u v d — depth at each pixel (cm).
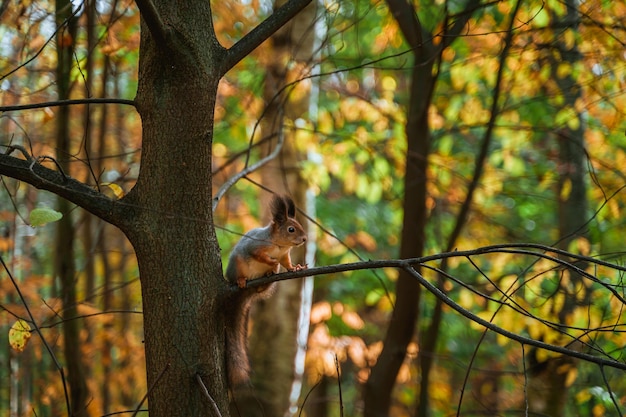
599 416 1011
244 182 1773
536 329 1023
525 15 985
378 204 1973
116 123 1600
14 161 476
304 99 1309
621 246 1232
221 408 505
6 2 780
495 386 1820
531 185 1498
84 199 488
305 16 1265
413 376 1516
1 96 960
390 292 1725
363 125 1447
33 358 1463
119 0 942
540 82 1102
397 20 988
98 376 1531
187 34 494
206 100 501
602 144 1130
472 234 1498
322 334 1484
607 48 978
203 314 496
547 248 462
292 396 1256
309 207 1353
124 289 1526
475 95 1299
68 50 834
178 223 496
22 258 1612
